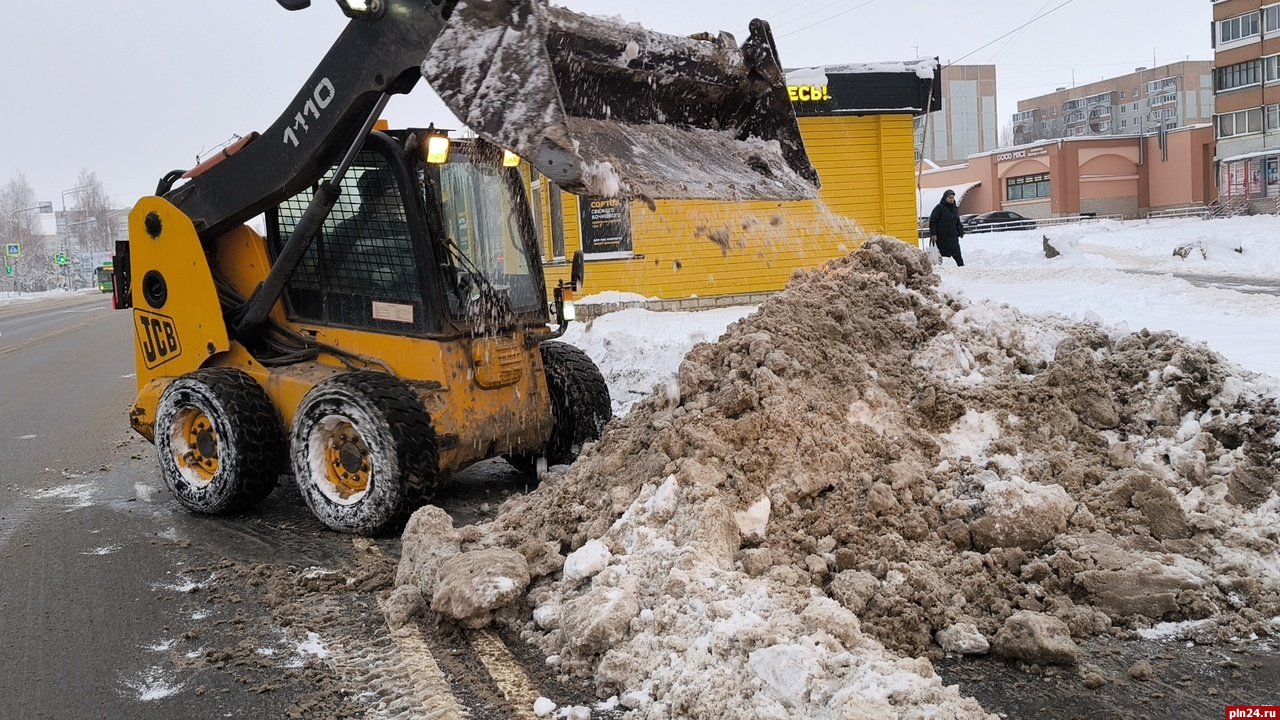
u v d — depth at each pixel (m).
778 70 5.79
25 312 39.56
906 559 4.16
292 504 6.30
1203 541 4.30
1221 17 49.66
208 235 6.28
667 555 3.99
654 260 15.24
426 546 4.55
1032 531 4.28
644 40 5.23
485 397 5.75
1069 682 3.48
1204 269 19.16
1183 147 55.56
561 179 4.21
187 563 5.18
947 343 5.46
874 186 16.72
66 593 4.79
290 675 3.77
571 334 12.34
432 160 5.41
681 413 4.87
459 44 4.39
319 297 6.09
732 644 3.37
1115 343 5.68
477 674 3.71
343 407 5.34
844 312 5.45
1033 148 59.78
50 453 8.41
